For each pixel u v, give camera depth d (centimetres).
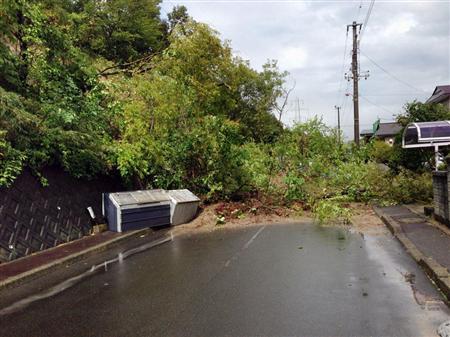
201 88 1600
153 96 1205
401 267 611
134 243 899
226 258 727
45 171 864
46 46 978
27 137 821
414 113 1723
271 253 753
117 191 1120
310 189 1309
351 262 656
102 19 2597
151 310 475
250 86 3431
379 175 1356
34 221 789
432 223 891
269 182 1330
